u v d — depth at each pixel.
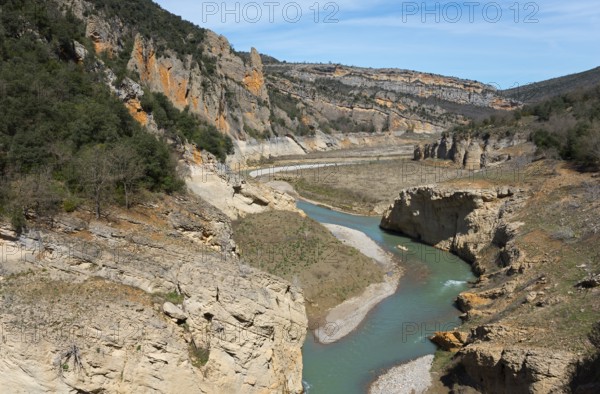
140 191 33.56
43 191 26.12
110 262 25.81
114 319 23.45
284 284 28.73
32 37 39.91
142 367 23.25
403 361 36.41
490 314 38.94
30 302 22.94
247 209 55.91
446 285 51.41
